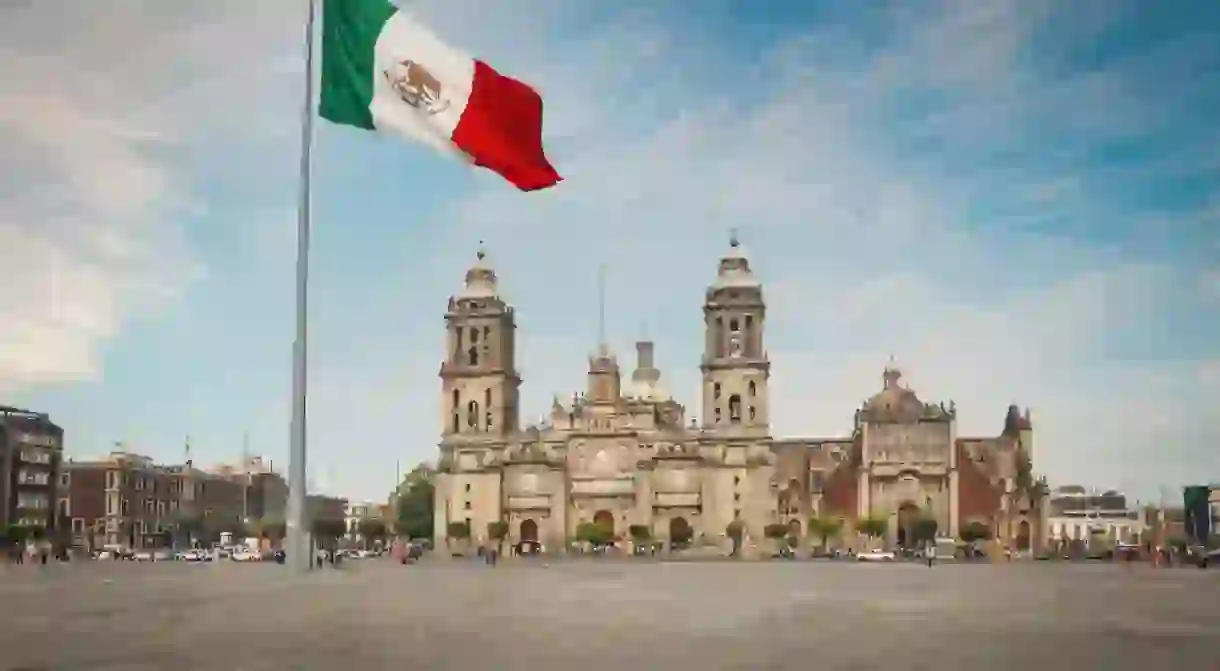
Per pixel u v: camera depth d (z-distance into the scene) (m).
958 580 91.88
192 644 32.91
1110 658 30.81
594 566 140.12
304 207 38.88
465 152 36.88
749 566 141.62
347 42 36.41
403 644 33.50
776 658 30.55
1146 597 63.56
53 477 195.75
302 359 39.09
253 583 73.81
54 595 58.91
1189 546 197.62
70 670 26.89
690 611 50.88
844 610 51.81
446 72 36.53
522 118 37.22
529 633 38.06
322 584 72.12
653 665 28.69
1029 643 35.22
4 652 30.64
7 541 172.12
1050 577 99.75
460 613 47.91
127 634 36.16
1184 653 32.19
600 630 39.72
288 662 28.50
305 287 39.16
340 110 36.59
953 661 29.94
